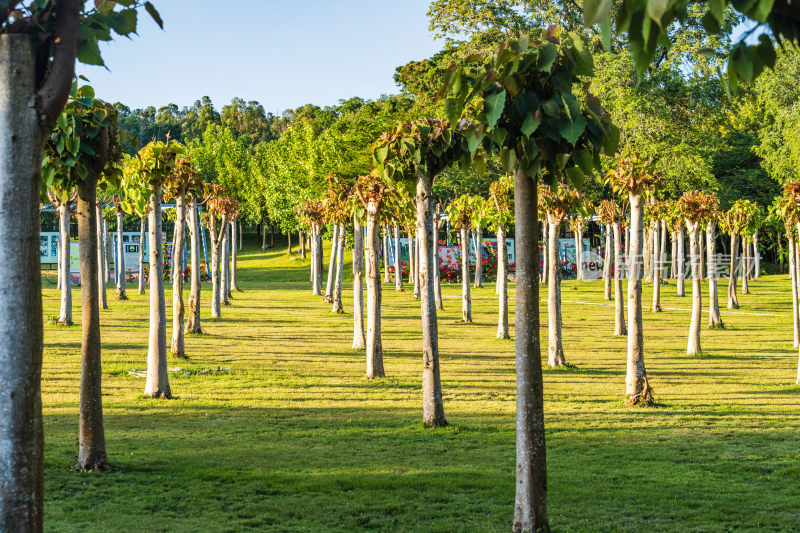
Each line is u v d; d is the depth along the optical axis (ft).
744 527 27.96
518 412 25.29
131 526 26.14
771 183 203.92
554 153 24.21
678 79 123.34
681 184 135.54
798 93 123.44
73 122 32.35
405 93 212.64
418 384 64.80
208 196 127.34
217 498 30.22
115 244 213.05
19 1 16.25
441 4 134.72
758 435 45.83
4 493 16.10
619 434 45.68
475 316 136.15
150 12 17.78
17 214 16.40
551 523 27.96
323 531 26.35
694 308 90.43
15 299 16.37
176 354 77.30
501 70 22.88
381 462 37.22
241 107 483.10
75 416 46.57
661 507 30.45
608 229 169.07
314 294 174.91
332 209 130.52
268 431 44.39
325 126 228.43
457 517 28.37
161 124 459.73
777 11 12.24
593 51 131.54
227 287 162.91
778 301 167.84
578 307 155.74
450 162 48.37
